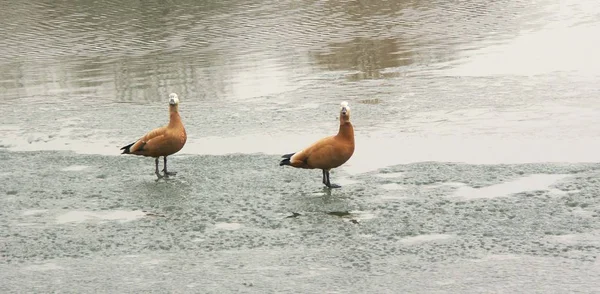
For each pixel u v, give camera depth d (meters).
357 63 28.92
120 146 20.20
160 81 27.52
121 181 17.34
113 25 37.81
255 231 14.30
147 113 23.42
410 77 26.30
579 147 18.08
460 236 13.62
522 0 41.12
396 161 17.86
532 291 11.60
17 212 15.74
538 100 22.52
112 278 12.67
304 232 14.16
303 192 16.14
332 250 13.36
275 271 12.66
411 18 37.38
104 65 30.42
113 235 14.41
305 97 24.38
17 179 17.75
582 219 13.98
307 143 19.72
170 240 14.08
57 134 21.66
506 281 11.96
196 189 16.61
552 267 12.31
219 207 15.53
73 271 13.01
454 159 17.78
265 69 28.56
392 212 14.82
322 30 35.28
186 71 28.83
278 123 21.73
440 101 23.02
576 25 34.28
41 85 27.80
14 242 14.27
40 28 37.72
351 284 12.10
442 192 15.67
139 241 14.09
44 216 15.47
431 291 11.77
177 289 12.18
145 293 12.09
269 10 40.19
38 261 13.46
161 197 16.20
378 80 26.11
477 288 11.79
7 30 37.53
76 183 17.33
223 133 21.02
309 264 12.87
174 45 33.34
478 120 20.95
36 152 19.86
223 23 37.47
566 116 20.77
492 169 16.84
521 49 29.83
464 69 27.02
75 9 41.81
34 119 23.41
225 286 12.20
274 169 17.69
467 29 34.44
